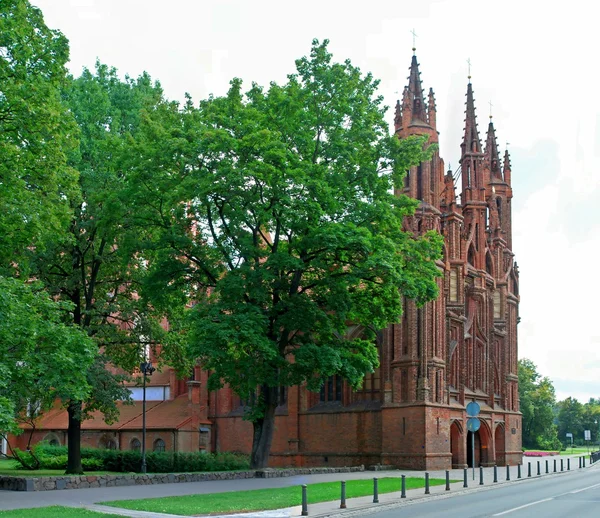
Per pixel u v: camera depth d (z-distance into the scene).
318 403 62.88
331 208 38.81
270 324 40.59
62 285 41.50
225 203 40.25
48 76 31.61
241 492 29.94
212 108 41.00
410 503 28.53
